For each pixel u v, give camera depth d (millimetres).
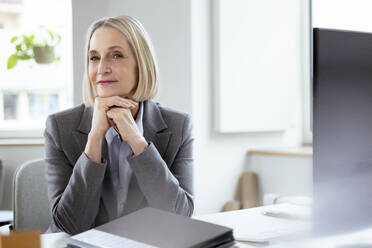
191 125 1697
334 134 1029
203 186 3010
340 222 1046
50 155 1562
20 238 756
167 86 2879
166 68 2875
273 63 3289
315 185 1032
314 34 1005
